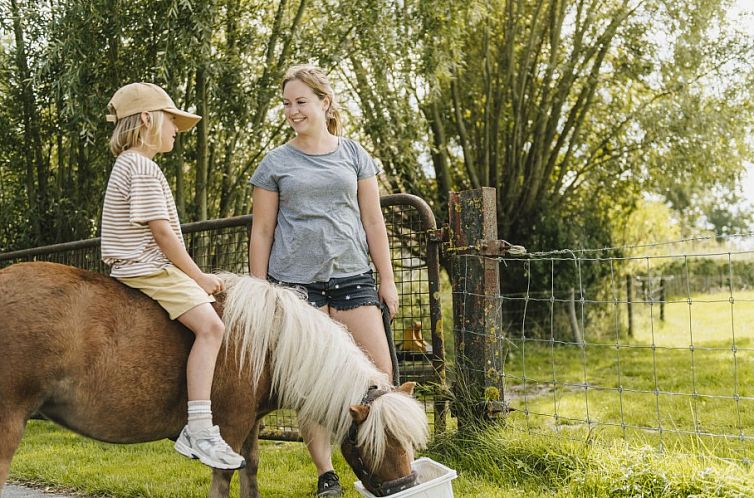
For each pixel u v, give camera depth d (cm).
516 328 1016
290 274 281
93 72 632
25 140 784
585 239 1050
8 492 349
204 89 661
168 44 595
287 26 756
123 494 334
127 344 210
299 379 238
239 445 237
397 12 738
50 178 820
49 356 197
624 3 1005
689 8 980
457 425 379
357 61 795
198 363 216
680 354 820
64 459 413
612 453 317
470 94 1051
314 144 289
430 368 398
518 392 632
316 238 278
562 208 1133
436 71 765
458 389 379
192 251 467
